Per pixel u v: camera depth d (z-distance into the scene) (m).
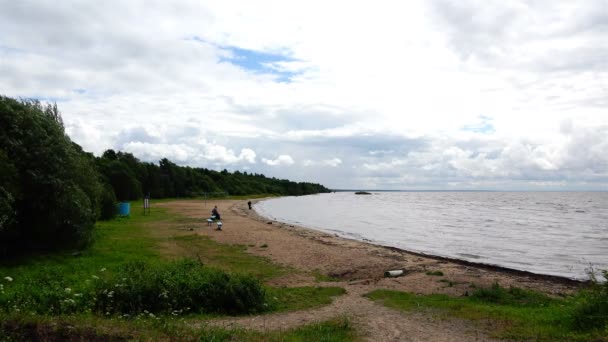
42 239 20.47
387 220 61.31
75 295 11.12
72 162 21.44
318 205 108.75
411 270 21.39
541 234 42.59
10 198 16.64
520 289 16.19
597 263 26.78
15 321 8.46
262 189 176.38
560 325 11.11
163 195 104.06
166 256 21.44
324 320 11.88
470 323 11.56
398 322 11.73
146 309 11.70
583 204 118.12
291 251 26.20
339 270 21.08
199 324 10.85
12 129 18.67
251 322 11.53
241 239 30.33
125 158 94.62
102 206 37.00
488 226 51.34
